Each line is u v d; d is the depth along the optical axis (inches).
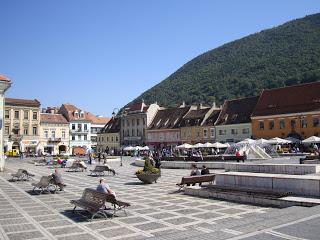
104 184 562.9
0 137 1504.7
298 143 2245.3
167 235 364.8
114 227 452.1
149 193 745.6
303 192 587.5
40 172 1439.5
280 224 383.9
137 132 3767.2
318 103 2383.1
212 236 349.1
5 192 809.5
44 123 3609.7
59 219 506.0
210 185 720.3
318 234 342.6
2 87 1497.3
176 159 1708.9
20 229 451.8
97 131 4552.2
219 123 2938.0
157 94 6378.0
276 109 2593.5
